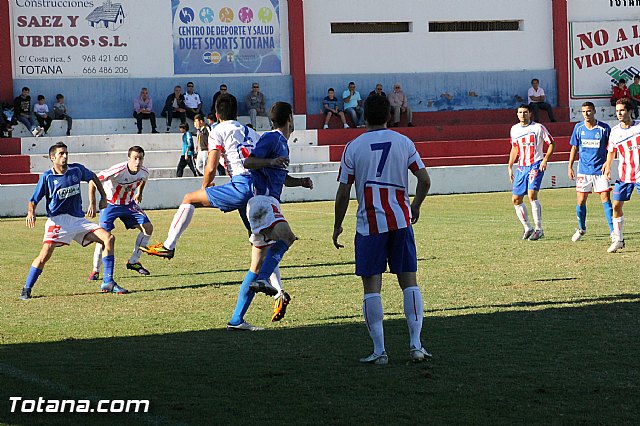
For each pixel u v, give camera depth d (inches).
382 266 366.3
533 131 769.6
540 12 1758.1
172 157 1482.5
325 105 1657.2
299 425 285.1
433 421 286.7
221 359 374.9
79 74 1585.9
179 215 480.1
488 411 295.7
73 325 459.5
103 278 589.0
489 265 637.9
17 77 1560.0
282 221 426.9
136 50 1610.5
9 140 1456.7
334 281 589.3
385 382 333.4
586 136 739.4
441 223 945.5
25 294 550.3
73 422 294.0
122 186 625.0
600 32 1774.1
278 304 416.2
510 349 381.4
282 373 348.8
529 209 1093.8
